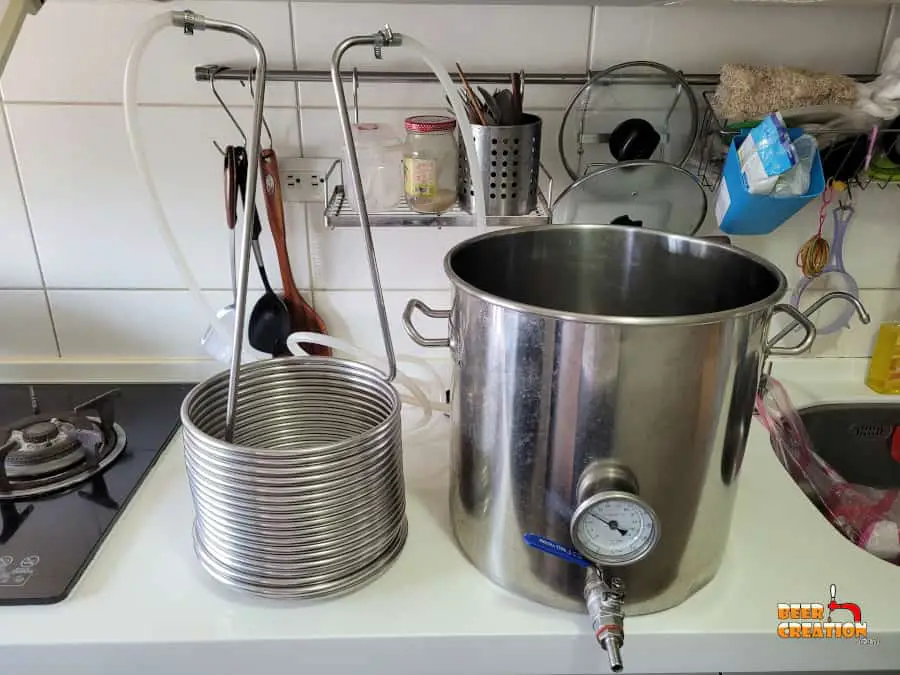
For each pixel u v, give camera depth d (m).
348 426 0.87
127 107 0.75
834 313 1.15
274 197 1.01
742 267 0.75
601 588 0.66
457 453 0.76
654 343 0.59
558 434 0.64
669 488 0.66
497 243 0.83
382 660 0.69
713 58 1.00
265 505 0.68
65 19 0.94
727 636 0.69
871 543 0.88
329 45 0.97
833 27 0.99
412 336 0.77
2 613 0.70
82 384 1.12
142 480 0.90
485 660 0.70
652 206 1.01
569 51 0.99
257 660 0.69
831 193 1.05
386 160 0.93
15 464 0.88
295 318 1.10
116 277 1.09
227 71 0.96
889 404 1.14
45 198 1.04
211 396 0.79
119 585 0.74
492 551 0.74
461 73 0.90
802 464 1.03
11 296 1.10
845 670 0.72
